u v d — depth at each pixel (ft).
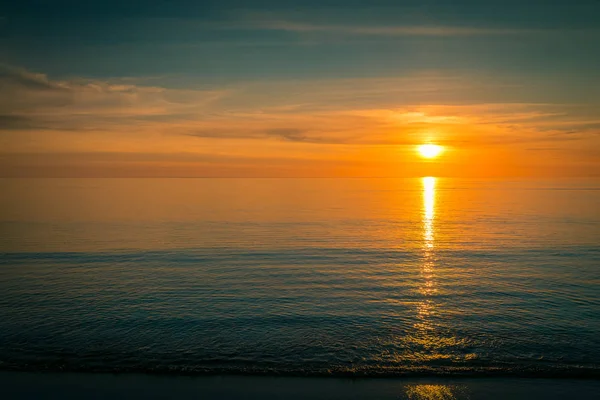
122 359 45.85
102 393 38.09
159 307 65.36
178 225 178.81
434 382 40.65
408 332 54.95
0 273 89.20
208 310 64.08
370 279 84.69
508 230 164.45
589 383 40.06
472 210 264.72
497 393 38.22
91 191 520.01
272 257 109.09
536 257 108.27
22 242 131.85
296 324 58.03
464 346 50.19
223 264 99.81
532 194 473.26
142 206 287.28
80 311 63.05
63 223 182.91
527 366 43.86
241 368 43.62
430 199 389.60
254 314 62.28
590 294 72.38
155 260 104.32
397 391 38.73
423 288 77.36
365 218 214.69
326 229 168.86
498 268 95.04
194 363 44.96
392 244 131.64
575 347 49.55
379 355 47.52
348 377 41.63
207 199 371.56
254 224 184.96
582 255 110.63
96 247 123.54
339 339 52.54
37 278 84.48
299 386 39.70
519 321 59.00
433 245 129.29
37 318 59.82
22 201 327.06
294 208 279.08
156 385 39.73
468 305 66.74
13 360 45.34
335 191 571.28
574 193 483.10
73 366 43.93
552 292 73.72
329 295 72.69
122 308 64.75
